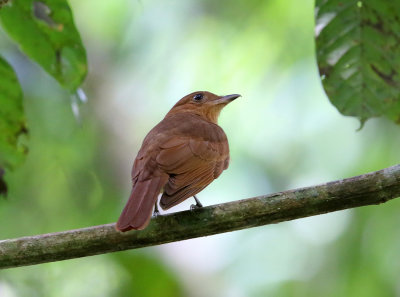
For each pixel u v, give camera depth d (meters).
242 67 13.02
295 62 12.80
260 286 12.55
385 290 11.45
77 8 14.09
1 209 12.92
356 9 7.70
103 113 14.57
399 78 7.74
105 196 13.85
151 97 14.08
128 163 14.38
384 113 7.82
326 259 12.25
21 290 11.92
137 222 6.65
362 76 7.79
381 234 11.80
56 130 13.23
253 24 13.00
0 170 8.24
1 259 6.85
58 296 12.05
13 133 8.16
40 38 7.90
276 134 12.92
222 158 8.79
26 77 13.21
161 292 12.36
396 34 7.69
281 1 12.79
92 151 13.85
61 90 13.21
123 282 12.28
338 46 7.78
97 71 14.70
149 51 13.69
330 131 12.69
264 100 12.94
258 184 12.96
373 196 6.72
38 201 13.12
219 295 12.84
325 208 6.80
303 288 12.20
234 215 6.86
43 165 13.18
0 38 13.21
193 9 13.49
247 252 12.96
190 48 13.38
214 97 10.72
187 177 7.92
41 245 6.86
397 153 12.16
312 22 12.66
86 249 6.89
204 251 13.20
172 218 6.93
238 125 13.03
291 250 12.71
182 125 8.70
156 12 13.66
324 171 12.59
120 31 13.94
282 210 6.81
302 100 12.81
